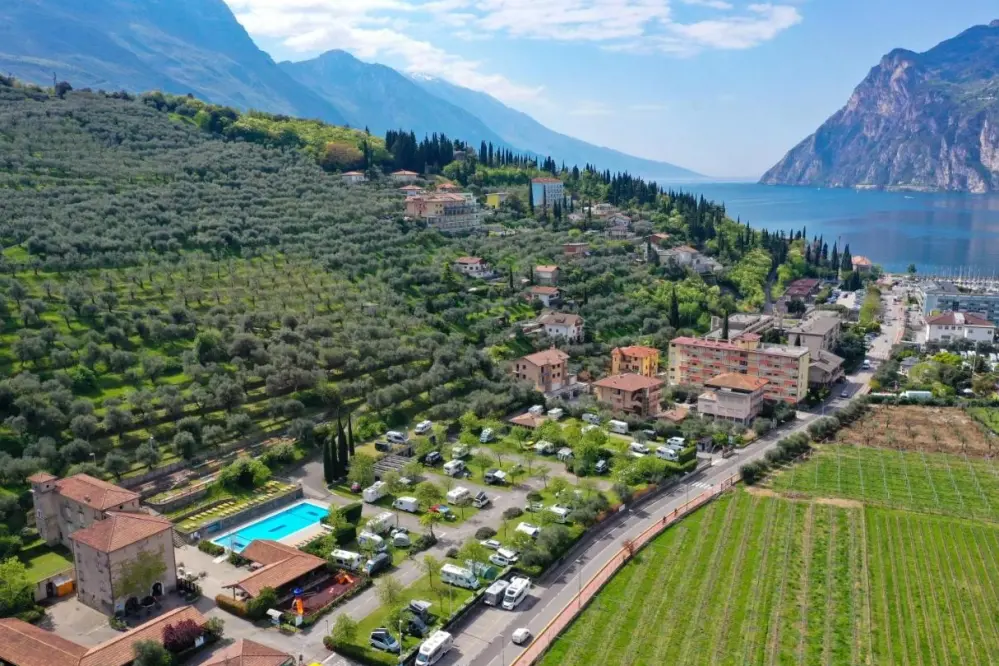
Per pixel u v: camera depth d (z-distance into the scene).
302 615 98.19
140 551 100.88
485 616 101.69
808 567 114.25
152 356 164.00
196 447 145.25
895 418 187.75
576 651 93.19
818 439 171.88
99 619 98.69
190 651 90.56
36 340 153.25
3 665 84.56
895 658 93.25
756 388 184.88
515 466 151.00
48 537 115.38
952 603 105.38
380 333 194.88
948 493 141.75
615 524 130.00
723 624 99.44
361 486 141.75
